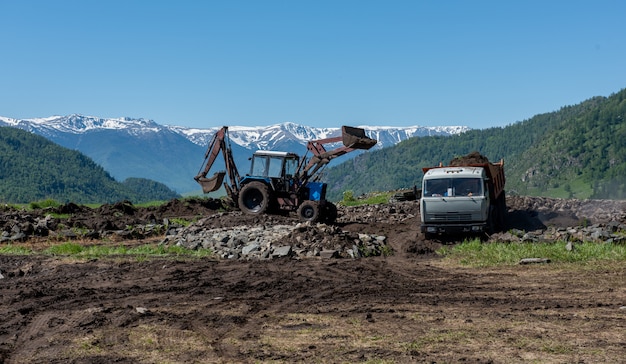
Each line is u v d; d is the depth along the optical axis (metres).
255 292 13.52
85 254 20.17
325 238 20.89
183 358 8.11
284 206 30.50
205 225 27.12
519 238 21.34
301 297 12.77
